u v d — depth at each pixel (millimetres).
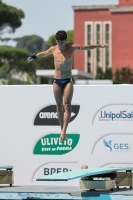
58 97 28219
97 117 35281
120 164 35000
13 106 36031
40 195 25469
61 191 26000
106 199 24781
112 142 35125
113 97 35094
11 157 35969
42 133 35719
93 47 27641
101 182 26781
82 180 27062
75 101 35406
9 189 27484
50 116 35656
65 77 27859
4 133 36094
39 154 35719
